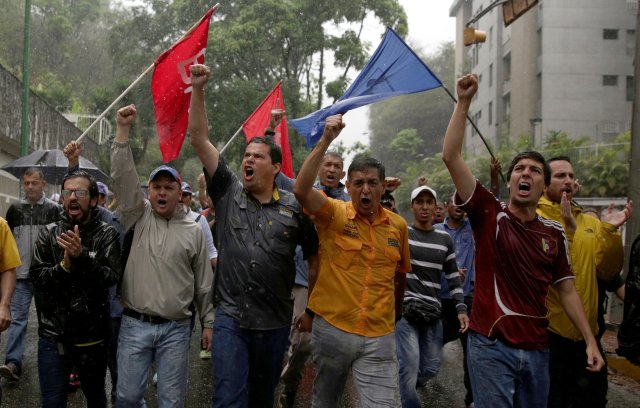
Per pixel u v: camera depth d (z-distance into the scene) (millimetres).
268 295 4465
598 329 5578
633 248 5164
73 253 4434
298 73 30562
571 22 36781
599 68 36688
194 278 4941
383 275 4523
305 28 28141
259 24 27172
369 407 4430
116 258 4711
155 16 33312
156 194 4809
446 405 7133
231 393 4352
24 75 17688
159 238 4781
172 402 4711
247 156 4582
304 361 5859
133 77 34375
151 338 4711
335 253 4496
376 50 6281
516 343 4094
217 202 4699
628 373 9133
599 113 36594
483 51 47125
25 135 17656
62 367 4711
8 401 6652
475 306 4250
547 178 4355
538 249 4188
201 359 8875
